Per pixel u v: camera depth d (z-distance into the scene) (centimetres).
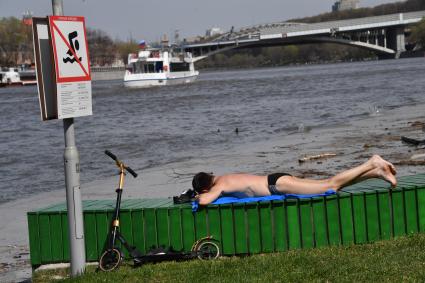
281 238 1565
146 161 4406
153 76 19475
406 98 8750
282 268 1398
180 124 7388
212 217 1579
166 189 2986
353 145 4031
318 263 1409
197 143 5356
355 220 1552
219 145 5072
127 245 1571
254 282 1319
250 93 13562
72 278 1473
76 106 1425
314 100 9988
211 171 3469
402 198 1557
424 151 3450
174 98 13212
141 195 2866
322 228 1558
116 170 4072
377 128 4934
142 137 6116
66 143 1464
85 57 1438
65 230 1642
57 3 1391
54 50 1375
